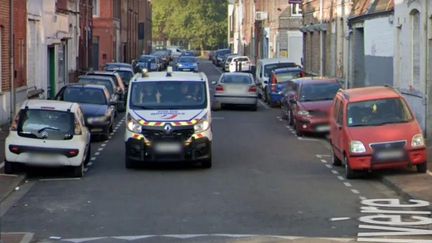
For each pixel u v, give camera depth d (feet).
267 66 142.92
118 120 104.01
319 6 149.18
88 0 179.11
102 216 42.52
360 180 55.16
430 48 77.05
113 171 59.82
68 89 85.35
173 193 49.78
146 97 60.85
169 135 58.70
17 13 97.71
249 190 50.88
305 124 83.10
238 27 362.74
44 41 117.70
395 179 53.16
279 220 41.11
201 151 59.31
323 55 145.69
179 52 355.97
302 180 55.21
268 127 94.84
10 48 91.71
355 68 117.50
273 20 219.41
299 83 89.25
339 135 58.44
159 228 39.17
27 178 56.54
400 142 54.39
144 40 353.10
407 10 83.05
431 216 42.14
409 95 82.84
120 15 240.73
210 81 193.16
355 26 114.93
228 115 111.55
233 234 37.52
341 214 42.78
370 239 36.27
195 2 412.16
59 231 38.68
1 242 35.73
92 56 197.67
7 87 91.30
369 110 57.57
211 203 46.21
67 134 56.49
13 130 56.70
